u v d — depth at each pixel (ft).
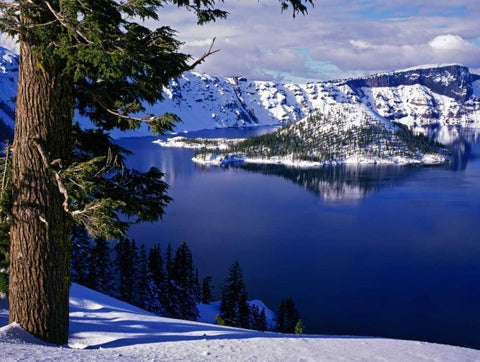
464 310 249.96
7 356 16.62
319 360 21.33
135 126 23.54
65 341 23.81
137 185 26.05
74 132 26.63
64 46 18.66
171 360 19.07
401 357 22.94
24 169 21.75
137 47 19.51
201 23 24.16
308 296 268.62
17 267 22.13
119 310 56.18
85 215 20.70
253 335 31.27
